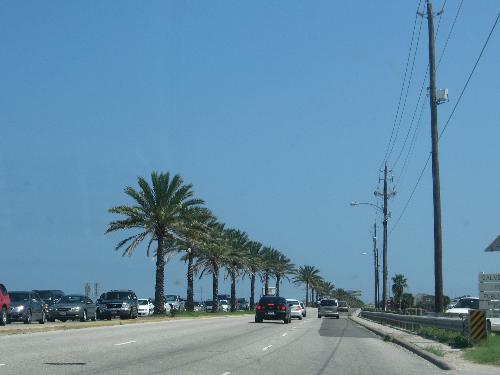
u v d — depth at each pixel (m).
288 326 49.44
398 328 45.50
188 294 81.81
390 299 95.25
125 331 37.50
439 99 37.03
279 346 28.94
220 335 35.72
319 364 21.88
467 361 22.25
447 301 60.72
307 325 52.41
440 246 36.78
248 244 99.62
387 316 54.56
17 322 45.75
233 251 90.56
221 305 103.25
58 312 49.16
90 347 25.50
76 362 20.02
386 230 73.12
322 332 41.78
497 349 22.81
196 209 63.75
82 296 51.66
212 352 24.97
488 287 27.39
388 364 22.44
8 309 40.41
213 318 66.69
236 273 95.12
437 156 36.94
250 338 33.75
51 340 28.94
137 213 61.88
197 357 22.81
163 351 24.73
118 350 24.56
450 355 24.02
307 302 152.50
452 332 30.59
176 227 62.84
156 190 62.06
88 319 53.19
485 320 26.86
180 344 28.48
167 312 73.88
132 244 62.03
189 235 64.31
